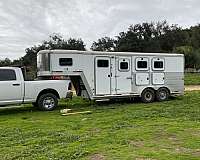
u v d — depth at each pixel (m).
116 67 15.63
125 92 15.87
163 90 16.83
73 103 16.36
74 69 14.73
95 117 11.70
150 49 89.94
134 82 16.06
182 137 7.93
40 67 14.62
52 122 10.84
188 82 33.50
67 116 12.23
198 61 73.81
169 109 13.19
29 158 6.32
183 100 16.81
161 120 10.52
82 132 8.88
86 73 14.99
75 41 72.38
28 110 14.34
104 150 6.80
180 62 17.38
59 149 6.95
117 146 7.12
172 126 9.36
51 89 14.20
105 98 15.47
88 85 15.06
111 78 15.53
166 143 7.35
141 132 8.58
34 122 10.95
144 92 16.27
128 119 10.88
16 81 13.41
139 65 16.16
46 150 6.92
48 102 14.12
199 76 44.50
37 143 7.64
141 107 14.34
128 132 8.62
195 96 18.73
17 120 11.57
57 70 14.45
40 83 13.92
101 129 9.28
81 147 7.06
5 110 14.53
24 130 9.52
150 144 7.27
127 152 6.61
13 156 6.51
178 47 82.62
